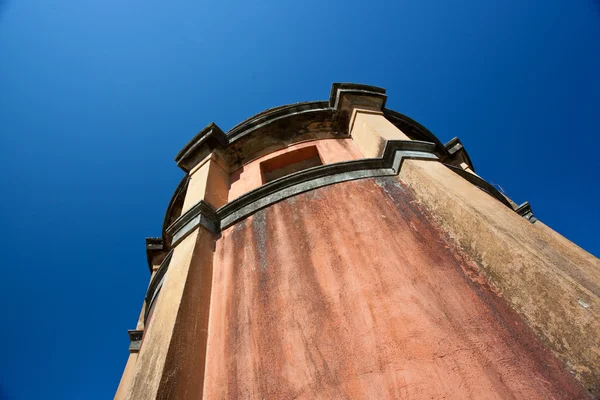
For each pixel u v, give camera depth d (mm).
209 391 3619
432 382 2887
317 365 3377
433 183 4855
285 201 5766
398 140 6074
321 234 4914
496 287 3543
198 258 5141
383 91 8680
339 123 8453
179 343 3777
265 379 3469
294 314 3988
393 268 4074
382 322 3506
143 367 3625
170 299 4453
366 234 4668
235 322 4250
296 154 8008
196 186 7301
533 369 2832
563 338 2867
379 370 3107
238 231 5672
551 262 3209
